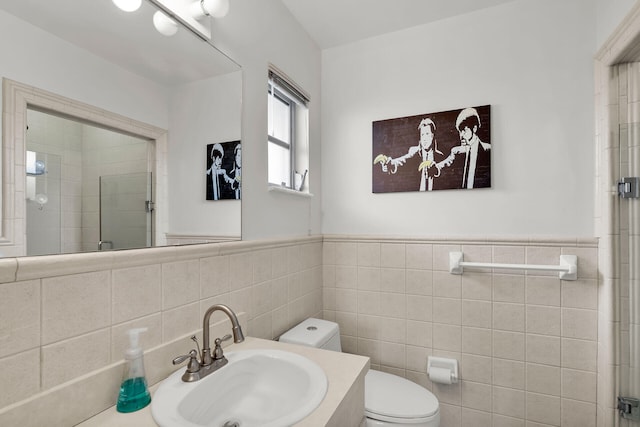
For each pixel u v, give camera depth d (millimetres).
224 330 1189
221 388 952
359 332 1971
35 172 677
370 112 1992
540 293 1604
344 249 2018
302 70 1889
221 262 1206
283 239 1611
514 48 1673
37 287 666
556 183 1591
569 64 1575
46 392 671
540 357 1602
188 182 1091
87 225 776
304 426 704
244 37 1396
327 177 2100
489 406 1684
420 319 1829
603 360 1455
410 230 1877
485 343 1695
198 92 1136
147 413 762
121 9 883
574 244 1546
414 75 1883
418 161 1852
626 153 1387
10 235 633
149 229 945
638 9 1144
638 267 1353
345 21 1846
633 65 1384
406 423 1300
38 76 688
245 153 1391
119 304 836
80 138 772
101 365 787
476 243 1716
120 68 874
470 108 1741
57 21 729
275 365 1052
